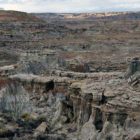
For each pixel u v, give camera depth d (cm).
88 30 19662
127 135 5525
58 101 7394
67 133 6469
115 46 14838
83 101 6544
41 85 7869
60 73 8256
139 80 6525
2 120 6756
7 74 8794
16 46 13150
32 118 7050
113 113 5903
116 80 6944
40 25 16375
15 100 7494
